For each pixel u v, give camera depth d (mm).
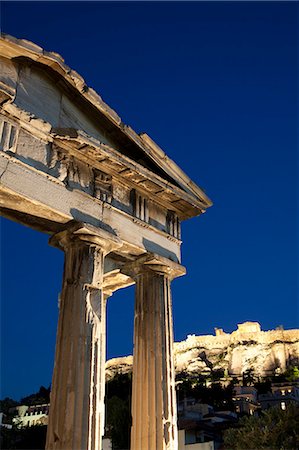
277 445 40281
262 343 175125
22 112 14234
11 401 100125
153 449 14961
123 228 16719
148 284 17703
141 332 17000
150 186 17906
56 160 15062
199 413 73375
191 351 183250
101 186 16359
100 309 14516
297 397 105188
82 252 14992
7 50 14266
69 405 12852
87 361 13477
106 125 17219
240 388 102000
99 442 12906
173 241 18984
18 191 13570
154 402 15641
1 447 59812
